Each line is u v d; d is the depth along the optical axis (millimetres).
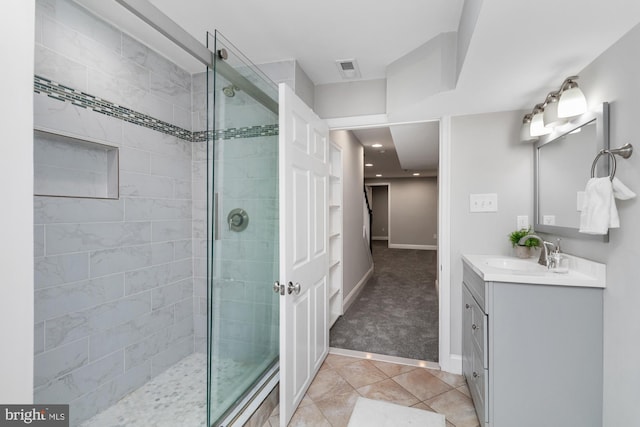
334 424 1760
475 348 1830
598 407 1473
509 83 1771
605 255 1438
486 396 1604
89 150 1813
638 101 1219
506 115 2240
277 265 2197
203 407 1893
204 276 2559
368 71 2422
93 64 1781
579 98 1494
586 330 1482
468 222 2322
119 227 1961
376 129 4094
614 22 1192
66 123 1646
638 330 1230
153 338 2207
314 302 2193
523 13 1138
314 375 2219
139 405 1910
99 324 1838
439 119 2406
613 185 1293
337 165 3600
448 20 1769
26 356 610
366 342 2873
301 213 1936
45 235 1575
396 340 2916
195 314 2592
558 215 1851
